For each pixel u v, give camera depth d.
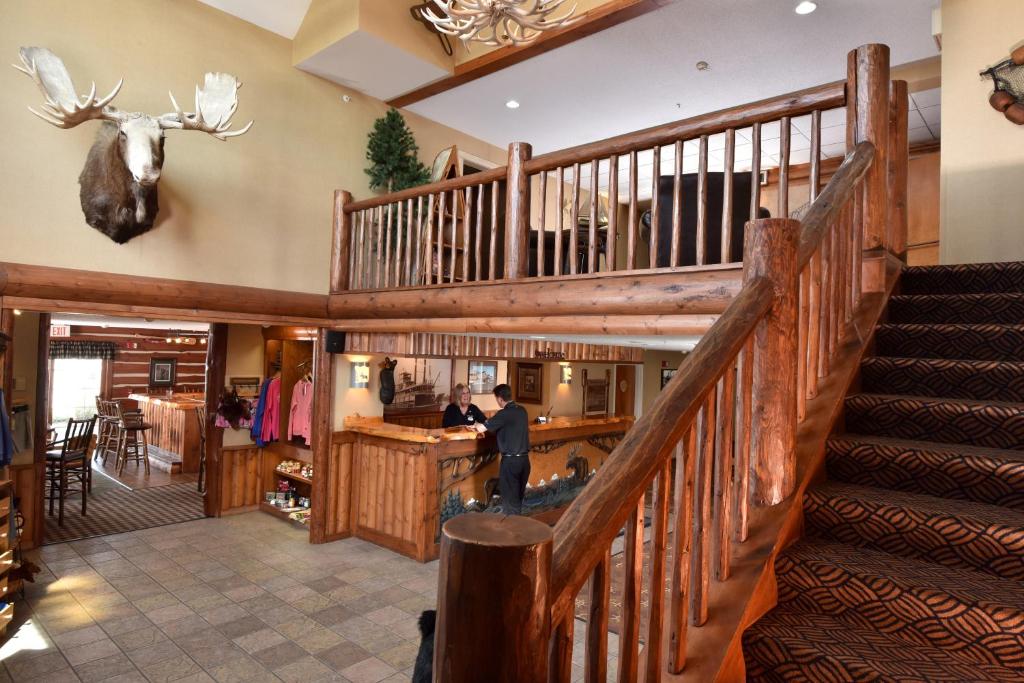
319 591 4.83
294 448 6.86
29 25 4.55
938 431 2.19
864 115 2.82
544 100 6.94
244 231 5.75
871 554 1.78
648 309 3.45
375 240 6.57
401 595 4.79
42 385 5.84
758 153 3.09
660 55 5.85
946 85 4.72
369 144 6.65
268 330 7.23
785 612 1.69
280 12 5.90
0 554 3.95
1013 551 1.61
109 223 4.80
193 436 9.48
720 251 3.78
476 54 6.18
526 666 0.79
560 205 4.02
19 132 4.50
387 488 5.98
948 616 1.49
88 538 6.06
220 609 4.46
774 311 1.85
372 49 5.81
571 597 0.96
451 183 4.81
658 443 1.25
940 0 4.81
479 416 6.72
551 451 7.05
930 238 7.28
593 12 5.22
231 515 7.00
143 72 5.13
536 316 4.09
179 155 5.33
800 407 2.22
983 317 2.84
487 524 0.85
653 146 3.49
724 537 1.65
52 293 4.55
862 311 2.82
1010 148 4.45
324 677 3.56
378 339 5.78
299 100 6.21
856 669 1.40
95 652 3.78
